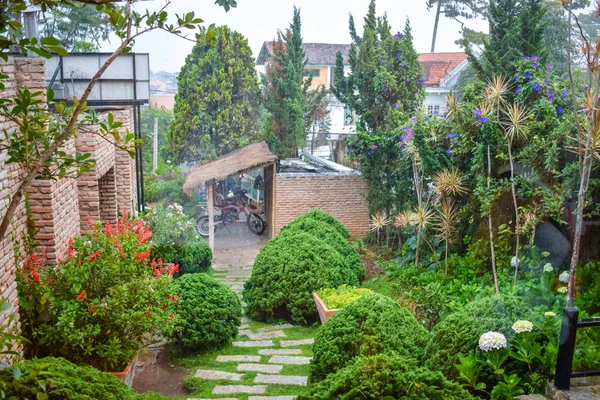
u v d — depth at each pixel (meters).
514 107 6.58
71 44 6.45
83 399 3.15
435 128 8.48
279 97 9.98
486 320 4.07
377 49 10.40
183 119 8.02
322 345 4.82
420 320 6.10
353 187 11.52
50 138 2.77
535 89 6.40
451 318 4.29
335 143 12.03
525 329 3.87
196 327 6.34
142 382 5.58
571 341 3.55
